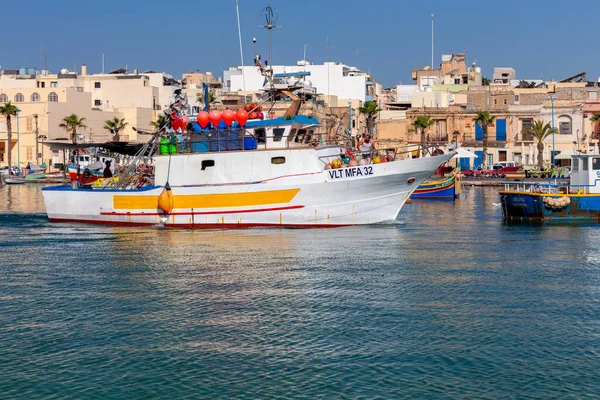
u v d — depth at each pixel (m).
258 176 41.69
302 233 40.19
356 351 20.97
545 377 19.12
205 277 29.88
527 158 122.12
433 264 32.31
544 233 42.28
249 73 122.00
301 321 23.72
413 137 123.00
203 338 22.19
